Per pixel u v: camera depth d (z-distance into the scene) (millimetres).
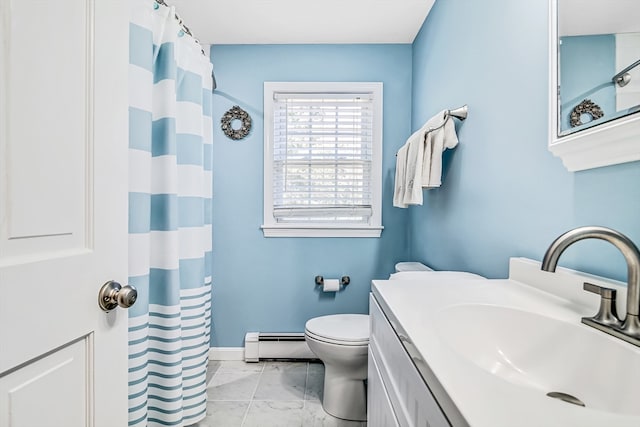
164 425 1260
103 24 682
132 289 720
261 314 2201
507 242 1074
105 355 691
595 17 709
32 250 540
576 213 787
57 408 583
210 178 1826
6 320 498
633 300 551
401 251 2201
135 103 1096
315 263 2197
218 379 1925
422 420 519
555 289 802
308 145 2201
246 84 2186
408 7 1792
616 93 653
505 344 711
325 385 1639
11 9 503
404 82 2186
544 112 896
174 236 1259
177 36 1319
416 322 645
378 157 2188
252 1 1744
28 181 532
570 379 600
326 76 2186
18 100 515
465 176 1367
